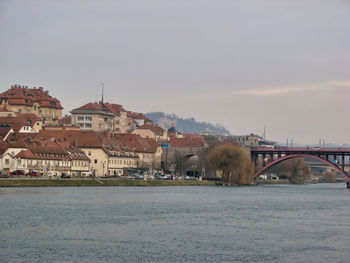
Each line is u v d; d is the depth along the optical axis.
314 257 84.75
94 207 130.62
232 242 93.88
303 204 160.38
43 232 96.94
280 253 86.81
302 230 107.62
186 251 86.50
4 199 136.25
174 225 108.88
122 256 82.38
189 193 186.75
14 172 192.50
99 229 101.62
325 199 181.38
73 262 78.81
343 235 102.75
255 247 90.50
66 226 103.19
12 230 97.62
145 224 108.94
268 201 167.50
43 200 138.00
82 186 188.50
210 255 84.50
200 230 104.19
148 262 79.75
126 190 184.25
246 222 116.44
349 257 85.25
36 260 79.25
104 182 199.75
